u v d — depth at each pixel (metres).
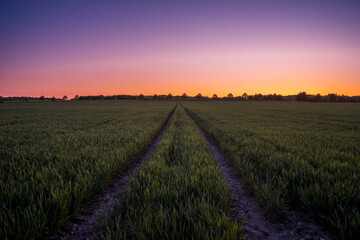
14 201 2.92
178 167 4.79
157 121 18.59
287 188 3.71
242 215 3.20
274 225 2.92
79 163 4.96
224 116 27.56
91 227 2.86
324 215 2.84
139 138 9.06
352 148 6.98
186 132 12.16
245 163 5.45
